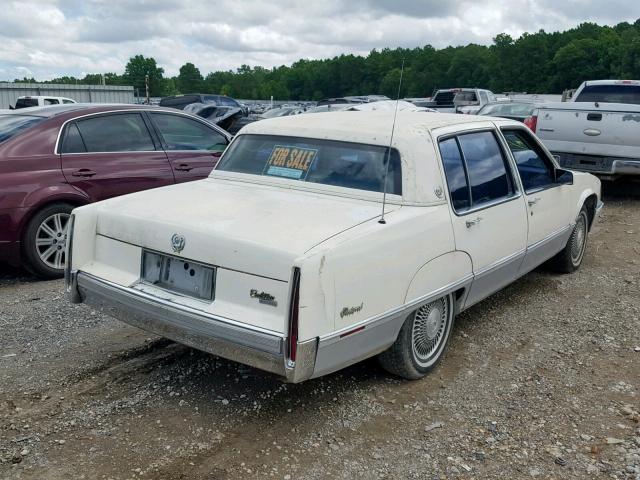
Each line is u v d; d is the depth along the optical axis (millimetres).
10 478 3033
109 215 3916
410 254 3691
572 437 3510
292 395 3887
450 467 3227
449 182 4164
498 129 4934
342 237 3320
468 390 4023
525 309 5484
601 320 5230
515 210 4867
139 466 3154
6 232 5902
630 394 3998
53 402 3746
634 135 9547
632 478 3145
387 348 3793
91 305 3967
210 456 3256
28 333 4773
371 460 3273
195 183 4602
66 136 6402
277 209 3795
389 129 4168
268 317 3184
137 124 6988
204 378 4074
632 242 7926
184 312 3400
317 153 4332
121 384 3982
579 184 6223
